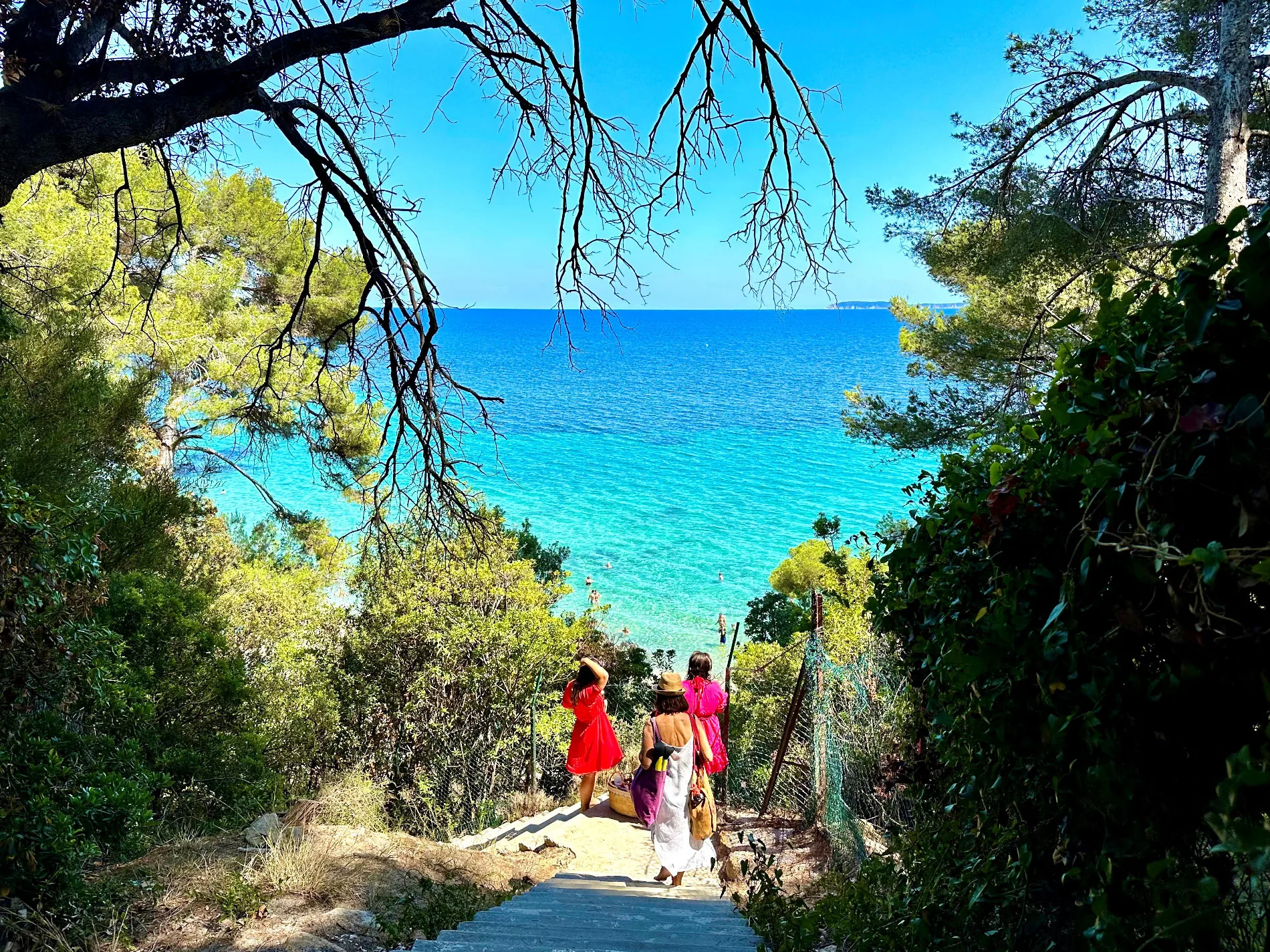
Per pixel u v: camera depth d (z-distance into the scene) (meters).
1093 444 1.47
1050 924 1.82
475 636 10.56
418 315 4.60
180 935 4.13
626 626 30.97
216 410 15.16
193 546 13.38
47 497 6.08
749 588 35.91
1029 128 9.55
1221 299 1.26
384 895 5.01
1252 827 0.96
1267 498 1.17
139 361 13.53
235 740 7.47
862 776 6.29
